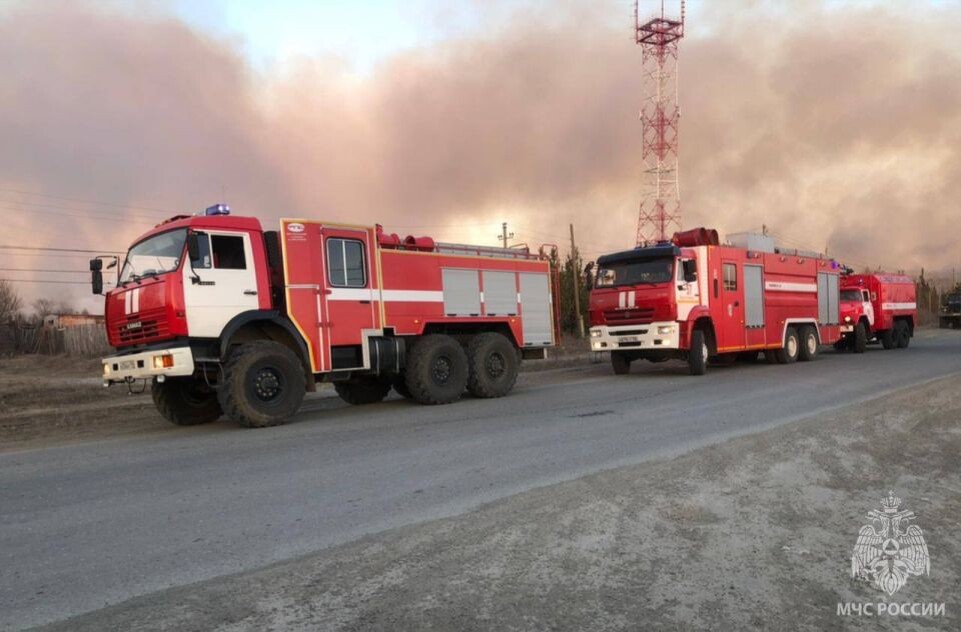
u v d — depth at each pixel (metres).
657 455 7.25
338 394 14.68
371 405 13.01
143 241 10.39
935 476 6.10
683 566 4.05
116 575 4.14
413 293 12.33
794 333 20.62
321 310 10.95
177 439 9.36
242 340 10.53
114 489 6.36
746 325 18.53
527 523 4.88
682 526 4.75
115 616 3.54
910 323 28.02
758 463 6.57
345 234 11.39
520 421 10.02
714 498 5.41
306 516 5.31
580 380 17.17
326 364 10.95
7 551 4.64
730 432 8.58
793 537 4.54
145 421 11.96
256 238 10.38
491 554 4.27
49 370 31.88
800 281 21.05
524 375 19.62
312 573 4.04
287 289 10.56
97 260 10.79
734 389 13.54
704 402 11.66
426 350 12.23
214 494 6.07
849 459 6.71
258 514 5.40
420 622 3.36
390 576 3.96
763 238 19.77
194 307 9.66
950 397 10.80
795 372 16.94
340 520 5.18
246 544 4.67
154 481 6.65
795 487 5.71
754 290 18.95
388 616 3.43
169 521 5.27
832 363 19.81
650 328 16.64
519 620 3.37
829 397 11.87
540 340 14.82
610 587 3.76
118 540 4.83
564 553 4.27
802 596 3.67
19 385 21.06
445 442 8.38
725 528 4.71
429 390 12.21
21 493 6.31
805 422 8.79
